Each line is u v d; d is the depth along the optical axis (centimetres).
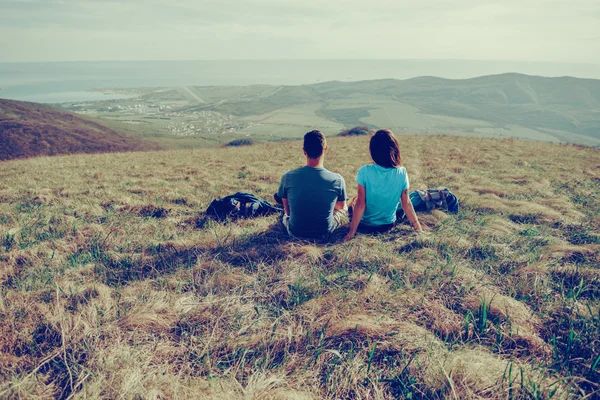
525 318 283
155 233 510
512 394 208
